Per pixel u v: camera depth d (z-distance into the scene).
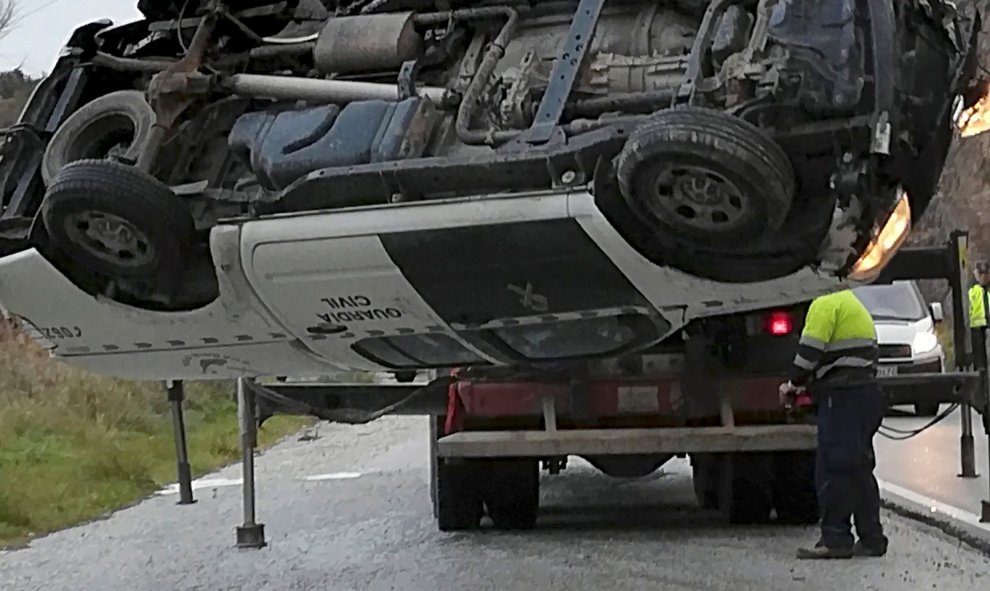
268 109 9.57
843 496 11.86
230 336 9.44
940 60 8.54
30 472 19.45
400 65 9.40
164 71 9.64
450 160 8.09
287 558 13.05
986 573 11.10
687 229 7.74
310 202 8.48
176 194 8.98
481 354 9.42
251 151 9.05
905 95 8.04
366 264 8.39
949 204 35.81
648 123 7.39
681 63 8.67
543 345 9.16
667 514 14.84
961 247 12.98
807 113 7.58
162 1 10.46
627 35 9.02
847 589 10.63
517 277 8.25
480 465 13.59
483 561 12.30
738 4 8.33
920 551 12.16
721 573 11.40
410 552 12.96
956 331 13.02
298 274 8.59
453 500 13.76
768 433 12.37
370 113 8.71
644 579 11.26
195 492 18.98
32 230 9.13
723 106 7.85
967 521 13.42
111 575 12.65
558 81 8.46
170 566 12.98
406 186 8.22
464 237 8.09
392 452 23.42
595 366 12.75
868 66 7.57
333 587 11.52
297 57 9.92
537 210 7.91
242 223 8.60
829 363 11.84
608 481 17.78
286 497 17.81
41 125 10.20
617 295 8.31
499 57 9.09
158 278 9.00
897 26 7.88
